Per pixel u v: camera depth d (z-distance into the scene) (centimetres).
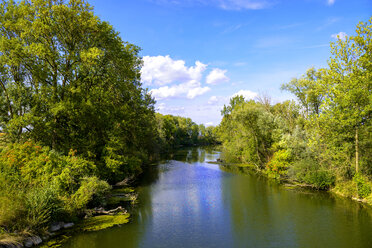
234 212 1875
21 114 2284
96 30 2311
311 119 2414
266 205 2044
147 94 4384
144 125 4206
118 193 2395
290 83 3875
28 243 1191
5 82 2227
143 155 4531
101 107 2661
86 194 1647
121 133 3256
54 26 2130
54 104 2147
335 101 2075
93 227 1507
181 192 2500
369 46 1941
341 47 2078
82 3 2277
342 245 1307
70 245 1255
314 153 2619
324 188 2494
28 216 1257
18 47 1942
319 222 1639
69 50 2252
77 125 2531
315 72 3547
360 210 1836
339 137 2128
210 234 1470
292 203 2080
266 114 3822
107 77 2698
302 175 2597
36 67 2089
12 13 2183
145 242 1339
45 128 2209
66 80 2356
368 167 2112
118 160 2719
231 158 5528
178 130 11394
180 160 5397
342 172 2275
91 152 2461
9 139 2209
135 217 1733
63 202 1493
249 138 4350
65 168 1708
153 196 2336
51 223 1408
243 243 1348
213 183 2945
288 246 1310
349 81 2005
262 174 3544
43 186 1512
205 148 10362
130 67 3003
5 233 1142
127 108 3341
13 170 1616
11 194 1287
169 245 1312
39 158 1714
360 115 1944
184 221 1680
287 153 3088
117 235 1411
